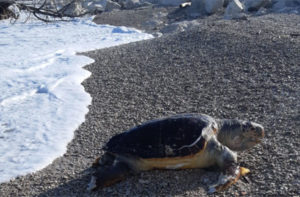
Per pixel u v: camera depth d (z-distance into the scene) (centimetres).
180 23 2042
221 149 516
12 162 639
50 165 621
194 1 2377
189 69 1047
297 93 779
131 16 2473
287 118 673
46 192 532
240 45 1176
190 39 1376
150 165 519
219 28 1459
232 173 502
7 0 2433
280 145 585
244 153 575
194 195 488
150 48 1374
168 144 509
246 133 542
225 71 980
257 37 1238
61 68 1253
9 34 2055
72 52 1530
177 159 505
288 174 507
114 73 1123
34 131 768
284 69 922
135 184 521
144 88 956
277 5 2100
